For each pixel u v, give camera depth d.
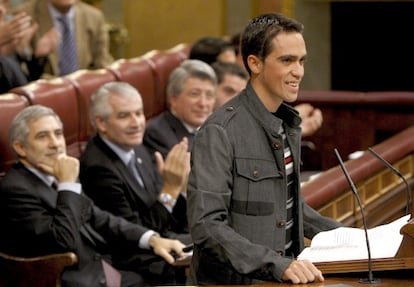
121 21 19.36
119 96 10.07
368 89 20.30
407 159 11.13
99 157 10.12
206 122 6.16
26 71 12.89
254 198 6.12
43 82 10.80
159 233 10.15
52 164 9.22
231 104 6.23
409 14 20.20
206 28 19.06
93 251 9.50
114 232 9.76
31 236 9.09
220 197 5.95
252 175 6.11
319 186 8.87
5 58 12.08
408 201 6.46
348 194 9.55
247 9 18.86
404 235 5.43
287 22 6.03
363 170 9.73
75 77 11.35
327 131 14.06
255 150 6.13
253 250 5.73
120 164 10.14
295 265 5.56
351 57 19.95
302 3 19.33
